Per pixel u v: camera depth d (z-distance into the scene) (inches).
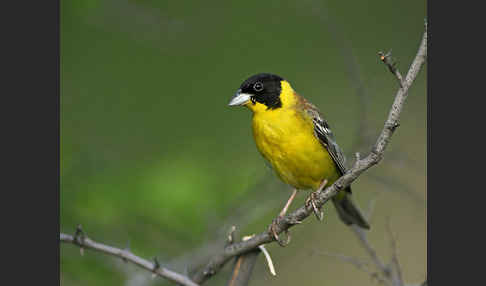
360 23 618.8
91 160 435.8
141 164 442.0
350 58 431.8
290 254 462.0
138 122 505.4
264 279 438.6
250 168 462.3
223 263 285.3
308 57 583.5
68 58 511.5
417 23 620.7
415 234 488.4
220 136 515.8
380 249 482.9
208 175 442.9
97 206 402.3
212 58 569.6
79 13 470.0
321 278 485.1
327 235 494.6
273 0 581.3
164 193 412.2
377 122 500.1
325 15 466.0
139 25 518.3
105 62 521.7
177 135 510.3
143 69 536.4
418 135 562.6
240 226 430.6
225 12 580.4
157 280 384.8
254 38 582.9
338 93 557.0
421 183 485.4
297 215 279.0
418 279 447.8
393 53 593.6
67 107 489.7
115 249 277.9
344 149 491.2
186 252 406.9
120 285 386.0
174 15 554.9
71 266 379.6
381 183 437.4
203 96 542.6
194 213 416.2
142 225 408.5
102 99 507.8
